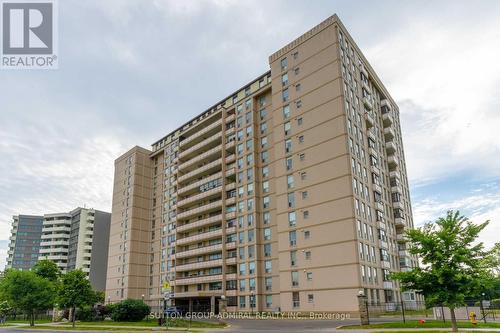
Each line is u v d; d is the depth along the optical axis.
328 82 49.22
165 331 31.83
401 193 62.97
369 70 59.97
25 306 53.44
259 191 57.03
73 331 35.44
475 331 21.89
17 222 151.62
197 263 62.88
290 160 51.28
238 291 55.38
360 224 44.28
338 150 46.03
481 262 23.52
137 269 77.50
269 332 26.81
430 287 23.86
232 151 64.62
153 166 86.44
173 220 74.31
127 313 45.44
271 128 57.97
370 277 43.41
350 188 43.84
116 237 83.19
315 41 52.28
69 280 44.69
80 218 122.88
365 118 53.50
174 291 66.56
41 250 129.75
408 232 25.69
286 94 54.28
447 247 23.97
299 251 47.00
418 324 26.92
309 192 47.81
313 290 44.22
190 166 72.50
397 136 69.81
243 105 63.00
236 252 57.72
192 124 76.75
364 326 27.47
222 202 61.12
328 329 27.47
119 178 88.06
